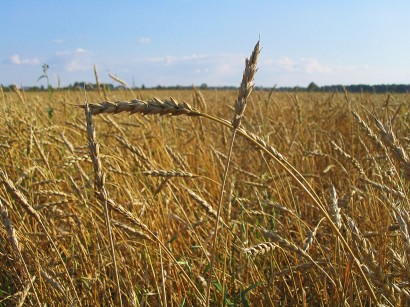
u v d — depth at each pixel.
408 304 2.46
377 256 3.27
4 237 4.09
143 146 6.76
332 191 2.87
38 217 2.70
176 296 3.74
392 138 2.25
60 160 6.23
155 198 4.88
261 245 2.55
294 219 4.28
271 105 10.95
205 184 5.78
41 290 3.49
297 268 3.23
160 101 2.05
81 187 4.79
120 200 4.93
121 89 9.27
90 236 4.65
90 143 2.22
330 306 3.35
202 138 7.17
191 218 4.70
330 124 8.94
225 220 4.22
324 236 4.13
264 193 5.02
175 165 5.91
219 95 18.11
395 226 3.26
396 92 11.73
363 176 4.21
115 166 5.46
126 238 4.35
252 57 2.15
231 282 3.79
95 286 3.62
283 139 7.45
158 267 3.89
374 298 2.44
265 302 3.68
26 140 5.96
